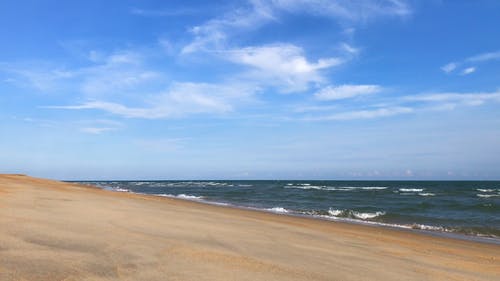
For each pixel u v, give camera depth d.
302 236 11.30
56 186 26.48
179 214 14.02
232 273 5.75
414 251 10.99
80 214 10.59
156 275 5.25
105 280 4.82
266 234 10.64
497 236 17.70
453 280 7.25
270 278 5.71
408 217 25.03
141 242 7.26
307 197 49.97
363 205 36.44
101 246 6.58
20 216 8.87
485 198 51.91
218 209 22.66
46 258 5.46
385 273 7.05
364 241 12.09
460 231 18.84
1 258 5.19
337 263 7.47
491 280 7.74
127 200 19.77
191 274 5.46
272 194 57.34
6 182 23.14
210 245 7.77
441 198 51.28
